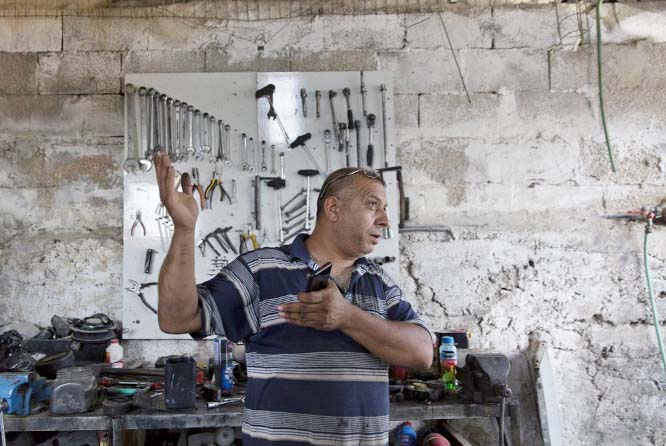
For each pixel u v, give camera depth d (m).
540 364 3.26
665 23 3.45
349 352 1.53
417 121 3.43
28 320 3.29
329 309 1.39
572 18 3.45
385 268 3.29
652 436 3.33
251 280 1.56
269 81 3.38
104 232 3.34
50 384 2.64
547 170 3.43
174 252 1.42
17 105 3.37
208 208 3.31
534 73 3.46
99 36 3.41
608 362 3.36
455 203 3.42
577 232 3.41
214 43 3.43
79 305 3.30
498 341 3.37
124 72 3.40
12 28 3.40
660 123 3.44
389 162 3.35
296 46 3.44
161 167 1.40
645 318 3.38
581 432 3.33
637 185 3.42
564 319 3.38
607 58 3.44
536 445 3.25
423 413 2.55
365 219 1.63
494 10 3.46
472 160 3.43
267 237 3.31
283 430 1.49
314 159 3.35
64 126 3.37
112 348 3.04
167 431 3.22
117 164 3.37
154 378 2.81
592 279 3.39
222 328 1.51
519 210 3.42
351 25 3.46
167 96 3.35
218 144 3.34
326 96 3.39
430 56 3.46
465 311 3.38
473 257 3.39
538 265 3.39
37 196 3.34
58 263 3.31
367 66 3.44
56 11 3.42
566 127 3.45
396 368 2.86
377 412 1.53
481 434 3.27
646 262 3.37
